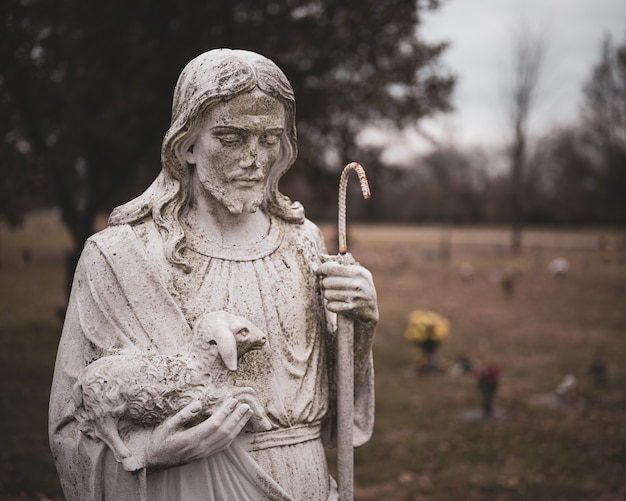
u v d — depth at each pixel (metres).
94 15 10.65
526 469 8.78
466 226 63.62
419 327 13.85
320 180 14.02
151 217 2.34
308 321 2.42
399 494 7.97
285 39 11.17
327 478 2.45
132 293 2.22
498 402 11.71
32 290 17.36
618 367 14.44
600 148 45.22
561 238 51.06
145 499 2.10
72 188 15.78
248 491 2.23
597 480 8.45
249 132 2.25
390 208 67.75
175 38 10.62
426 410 11.17
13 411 8.64
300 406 2.34
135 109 10.91
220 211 2.36
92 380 2.08
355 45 12.28
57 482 6.92
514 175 46.69
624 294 25.44
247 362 2.27
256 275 2.36
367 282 2.33
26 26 10.59
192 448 2.06
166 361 2.11
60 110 11.48
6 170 11.17
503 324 19.45
